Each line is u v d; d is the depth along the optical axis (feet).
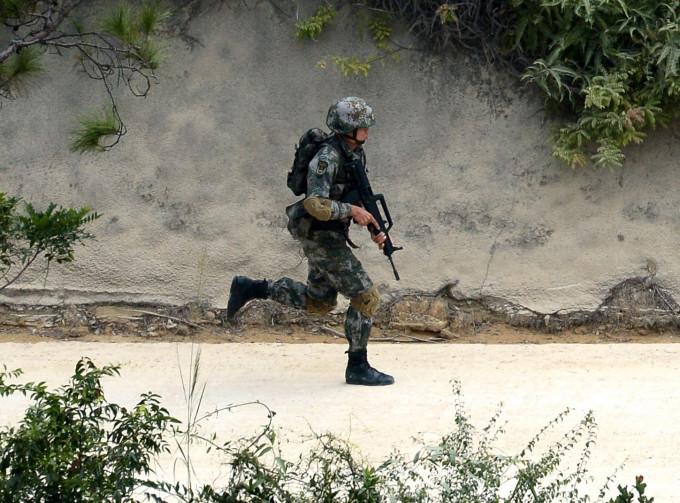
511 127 88.38
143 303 89.04
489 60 87.92
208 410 64.28
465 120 88.53
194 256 89.04
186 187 89.04
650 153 88.02
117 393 68.03
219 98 88.58
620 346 82.43
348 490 40.37
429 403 65.36
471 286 89.10
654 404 64.34
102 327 88.28
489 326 88.84
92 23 86.07
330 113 68.18
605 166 88.17
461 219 88.94
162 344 84.43
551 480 51.60
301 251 88.63
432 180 88.84
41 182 88.84
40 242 46.47
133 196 88.99
